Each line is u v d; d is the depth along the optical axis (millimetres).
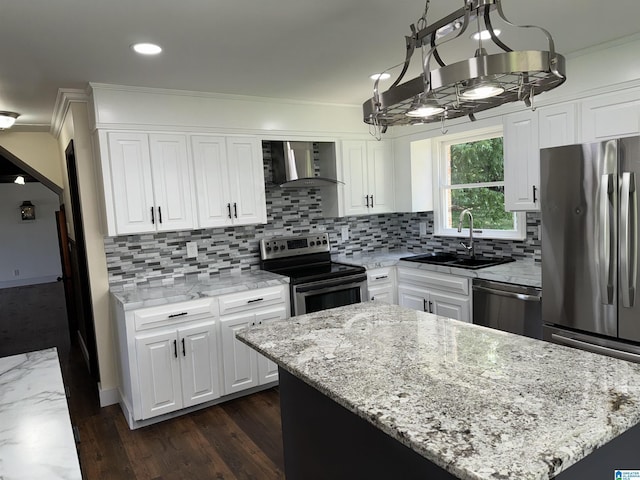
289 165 3896
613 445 1257
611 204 2350
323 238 4332
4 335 5602
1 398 1438
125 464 2602
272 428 2951
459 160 4316
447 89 1392
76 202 3666
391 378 1479
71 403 3486
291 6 1979
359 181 4301
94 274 3338
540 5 2139
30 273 9812
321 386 1452
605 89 2812
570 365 1539
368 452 1573
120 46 2350
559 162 2600
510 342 1817
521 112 3314
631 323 2320
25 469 1023
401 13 2096
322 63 2822
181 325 3074
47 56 2434
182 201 3346
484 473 938
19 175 7898
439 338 1900
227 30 2213
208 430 2949
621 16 2312
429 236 4598
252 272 3891
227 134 3529
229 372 3289
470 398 1303
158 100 3223
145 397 2967
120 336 3150
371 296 4016
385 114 1692
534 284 2930
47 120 4051
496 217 4000
